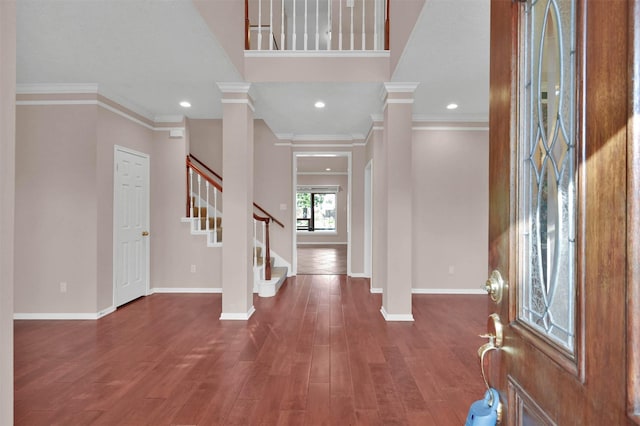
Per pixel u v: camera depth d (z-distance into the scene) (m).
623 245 0.49
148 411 2.02
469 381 2.37
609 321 0.52
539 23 0.78
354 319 3.72
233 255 3.70
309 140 6.05
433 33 2.62
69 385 2.32
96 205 3.76
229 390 2.25
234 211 3.69
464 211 4.89
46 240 3.77
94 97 3.74
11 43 0.86
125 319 3.73
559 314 0.69
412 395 2.19
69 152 3.75
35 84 3.69
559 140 0.70
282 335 3.24
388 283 3.66
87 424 1.90
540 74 0.77
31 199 3.76
